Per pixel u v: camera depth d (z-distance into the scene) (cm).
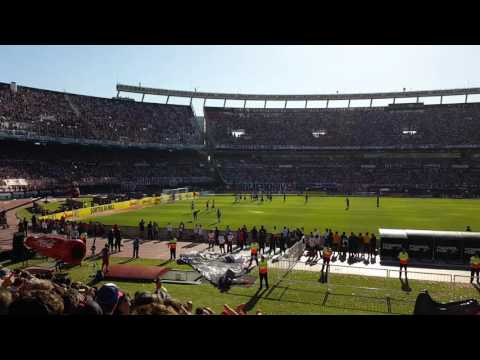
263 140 11325
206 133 11806
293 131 11538
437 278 2305
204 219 4784
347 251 2988
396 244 2812
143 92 12100
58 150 9056
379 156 10875
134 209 5928
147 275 2166
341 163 11050
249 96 12744
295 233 3312
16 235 2586
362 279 2266
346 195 8738
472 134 10006
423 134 10500
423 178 9681
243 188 9975
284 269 2481
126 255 2877
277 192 9494
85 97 10106
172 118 11456
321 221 4525
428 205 6378
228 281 2078
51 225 3747
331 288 2055
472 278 2230
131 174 9344
